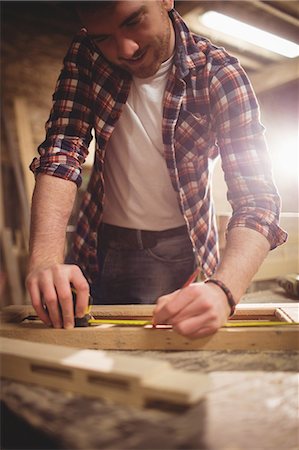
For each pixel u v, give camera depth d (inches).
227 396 23.3
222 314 31.3
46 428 20.3
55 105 44.8
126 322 35.4
